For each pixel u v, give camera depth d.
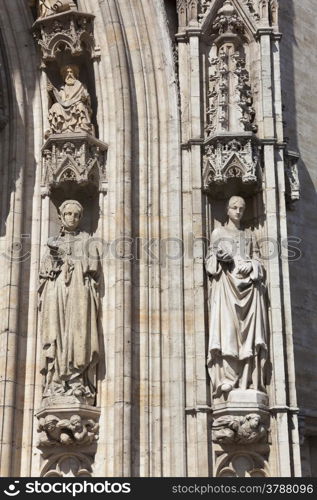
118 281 19.67
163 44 21.53
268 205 20.17
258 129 20.86
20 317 19.69
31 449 18.81
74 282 19.58
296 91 25.25
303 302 23.34
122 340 19.16
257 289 19.36
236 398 18.55
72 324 19.19
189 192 20.52
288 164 21.50
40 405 19.00
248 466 18.73
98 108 21.14
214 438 18.62
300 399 22.33
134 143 20.89
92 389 19.12
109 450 18.66
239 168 20.22
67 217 20.22
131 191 20.42
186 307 19.67
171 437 18.77
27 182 20.69
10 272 19.80
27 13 21.72
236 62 21.25
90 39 21.41
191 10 21.72
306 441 22.16
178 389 19.00
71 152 20.53
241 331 19.06
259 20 21.67
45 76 21.41
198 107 20.94
